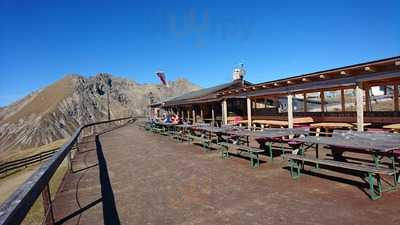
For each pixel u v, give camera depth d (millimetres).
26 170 20812
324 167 7152
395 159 6176
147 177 7207
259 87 13602
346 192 5238
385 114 10898
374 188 5375
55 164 4551
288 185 5855
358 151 6711
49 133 151500
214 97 18281
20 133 157000
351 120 12000
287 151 9555
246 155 9352
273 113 17859
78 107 186625
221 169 7570
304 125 12984
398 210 4348
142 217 4695
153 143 14062
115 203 5426
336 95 27828
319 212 4441
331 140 6648
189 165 8305
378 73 8297
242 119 18891
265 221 4258
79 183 7016
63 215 4973
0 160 49188
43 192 4168
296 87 11578
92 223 4578
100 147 13688
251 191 5629
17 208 2338
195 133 16469
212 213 4676
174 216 4652
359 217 4188
